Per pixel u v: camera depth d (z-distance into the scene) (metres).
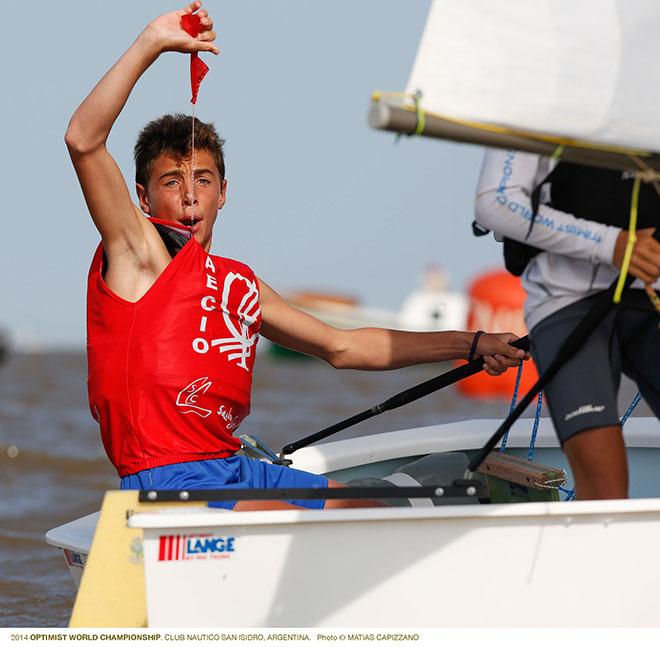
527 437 15.17
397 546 9.12
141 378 10.97
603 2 8.55
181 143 12.06
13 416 48.47
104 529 10.01
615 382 9.95
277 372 106.88
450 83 8.23
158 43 10.53
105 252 11.27
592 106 8.45
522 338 12.60
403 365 13.12
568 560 9.24
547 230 9.51
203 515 8.95
